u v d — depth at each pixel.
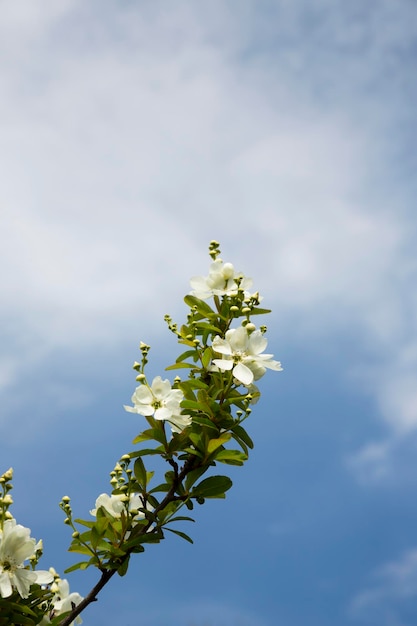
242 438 0.77
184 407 0.77
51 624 0.73
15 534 0.70
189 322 0.80
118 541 0.75
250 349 0.78
